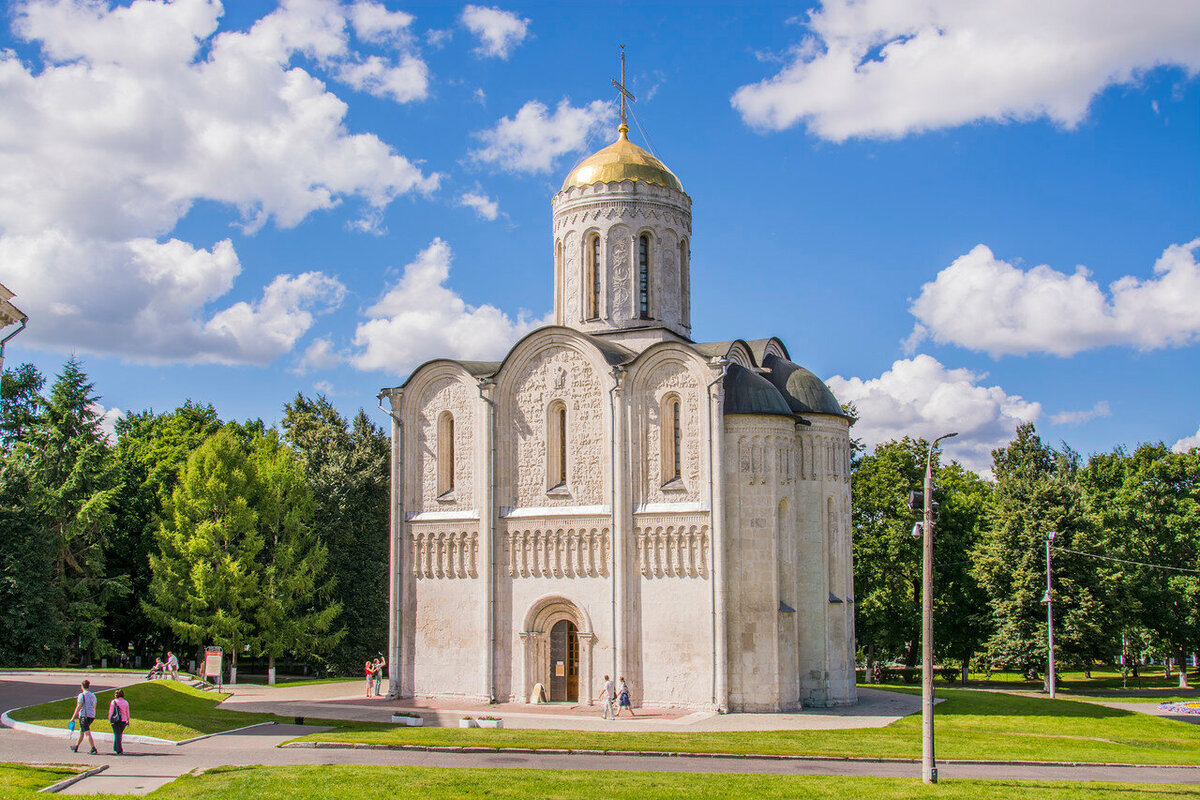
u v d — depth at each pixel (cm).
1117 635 7112
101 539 7244
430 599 5469
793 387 5328
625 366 5059
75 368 7588
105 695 4550
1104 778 3241
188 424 9288
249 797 2673
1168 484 8800
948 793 2845
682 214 5753
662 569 4884
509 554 5275
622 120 5978
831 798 2762
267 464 7188
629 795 2750
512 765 3234
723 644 4703
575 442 5200
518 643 5200
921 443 7856
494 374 5444
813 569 5103
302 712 4731
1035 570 6962
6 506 6725
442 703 5184
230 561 6619
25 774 2859
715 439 4822
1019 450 9756
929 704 3056
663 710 4728
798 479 5175
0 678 5522
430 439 5631
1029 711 4984
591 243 5656
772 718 4503
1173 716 5156
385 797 2686
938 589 7675
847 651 5138
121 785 2822
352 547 7944
